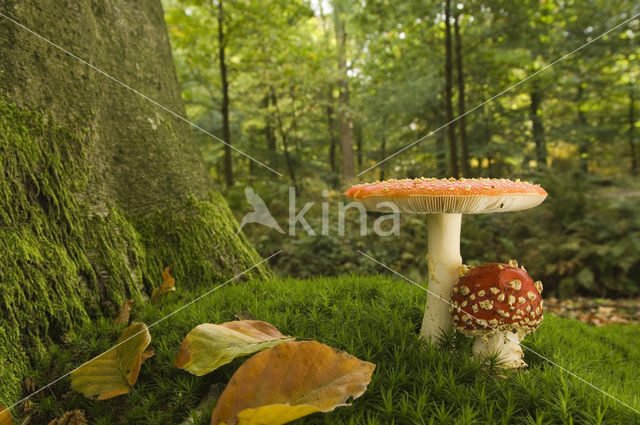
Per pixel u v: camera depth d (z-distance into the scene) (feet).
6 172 0.93
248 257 1.46
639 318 2.75
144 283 1.18
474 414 0.67
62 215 1.02
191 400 0.79
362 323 1.01
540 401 0.72
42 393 0.83
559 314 2.88
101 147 1.16
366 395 0.74
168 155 1.36
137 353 0.80
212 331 0.80
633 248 3.34
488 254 3.66
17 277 0.89
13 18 0.99
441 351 0.88
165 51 1.51
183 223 1.33
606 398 0.72
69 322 0.96
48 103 1.03
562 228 3.82
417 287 1.28
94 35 1.18
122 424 0.75
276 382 0.64
